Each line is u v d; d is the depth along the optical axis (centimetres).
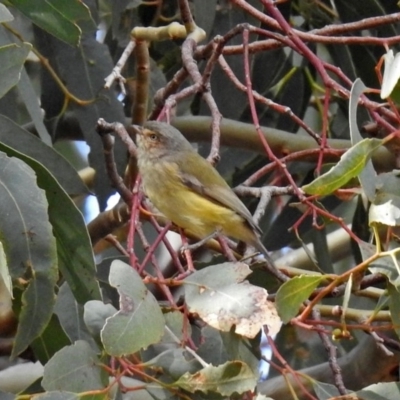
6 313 938
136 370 581
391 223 577
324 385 657
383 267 636
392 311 633
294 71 1259
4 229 639
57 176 862
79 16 777
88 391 568
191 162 988
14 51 690
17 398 575
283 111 816
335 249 1413
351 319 962
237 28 800
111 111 1070
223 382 566
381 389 619
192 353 596
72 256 736
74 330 825
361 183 639
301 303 629
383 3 1168
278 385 1027
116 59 1236
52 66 1084
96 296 735
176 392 583
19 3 777
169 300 628
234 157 1229
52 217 731
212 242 1012
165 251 1256
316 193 626
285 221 1173
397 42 801
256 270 967
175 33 954
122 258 1020
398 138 713
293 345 1220
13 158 652
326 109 780
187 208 982
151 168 988
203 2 1060
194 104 1255
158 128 983
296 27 1270
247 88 783
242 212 977
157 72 1185
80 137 1233
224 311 576
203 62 1184
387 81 612
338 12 1191
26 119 1257
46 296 648
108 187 1066
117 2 1094
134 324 559
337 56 1196
